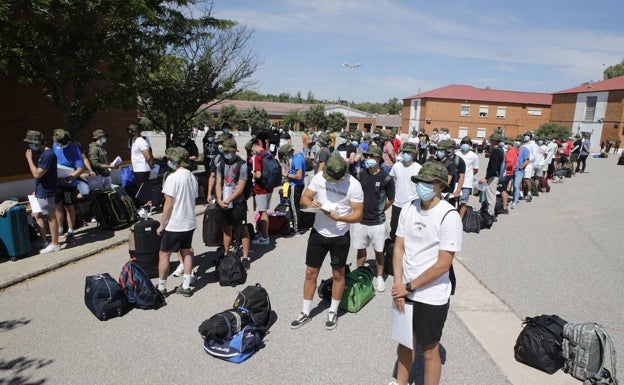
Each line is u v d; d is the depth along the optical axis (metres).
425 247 3.18
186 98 15.52
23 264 6.25
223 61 15.78
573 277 6.42
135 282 5.01
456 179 7.99
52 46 8.23
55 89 9.40
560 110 47.25
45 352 4.14
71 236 7.39
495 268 6.80
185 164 5.29
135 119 16.62
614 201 13.10
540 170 13.87
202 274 6.26
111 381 3.71
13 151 11.30
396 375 3.85
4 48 7.98
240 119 57.19
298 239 8.23
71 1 7.93
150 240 5.95
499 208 11.12
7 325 4.64
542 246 8.13
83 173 8.13
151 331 4.57
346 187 4.50
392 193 5.68
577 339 3.77
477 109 52.00
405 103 60.50
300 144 37.78
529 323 4.14
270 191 7.68
